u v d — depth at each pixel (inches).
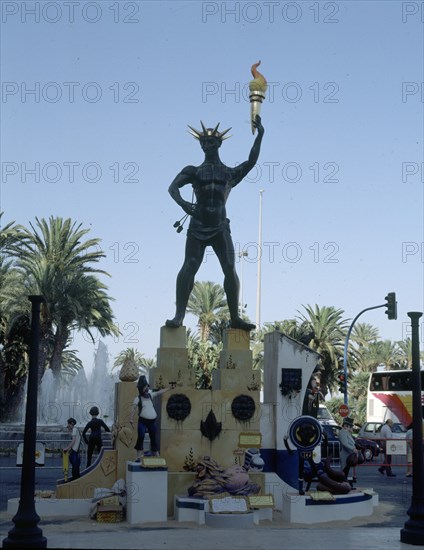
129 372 566.9
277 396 601.9
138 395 546.9
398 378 1489.9
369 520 539.5
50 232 1513.3
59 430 1267.2
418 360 489.4
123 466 555.8
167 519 519.5
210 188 598.2
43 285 1435.8
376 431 1359.5
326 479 557.9
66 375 2007.9
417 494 455.8
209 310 2095.2
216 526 492.4
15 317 1465.3
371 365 2726.4
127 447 558.3
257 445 562.6
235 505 503.8
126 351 1972.2
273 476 587.8
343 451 611.8
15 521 408.2
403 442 928.9
